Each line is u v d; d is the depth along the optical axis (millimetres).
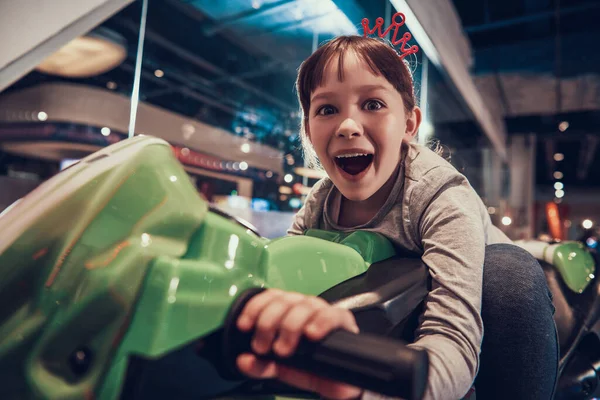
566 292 1040
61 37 1483
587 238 1872
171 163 412
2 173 5445
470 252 577
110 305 313
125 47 3629
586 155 10430
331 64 639
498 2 4699
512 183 8922
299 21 3895
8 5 1431
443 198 645
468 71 5043
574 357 1002
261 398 414
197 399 384
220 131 6543
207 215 401
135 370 316
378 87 634
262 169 6086
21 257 338
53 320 320
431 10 3236
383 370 264
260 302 325
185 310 308
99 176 370
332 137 642
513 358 672
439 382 415
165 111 5980
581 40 5168
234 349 323
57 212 354
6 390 312
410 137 759
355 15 3170
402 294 526
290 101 5539
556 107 7156
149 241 344
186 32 4512
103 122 5410
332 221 767
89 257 335
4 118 5266
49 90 5195
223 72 5492
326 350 284
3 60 1434
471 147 7359
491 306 681
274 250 458
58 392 299
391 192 699
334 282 517
